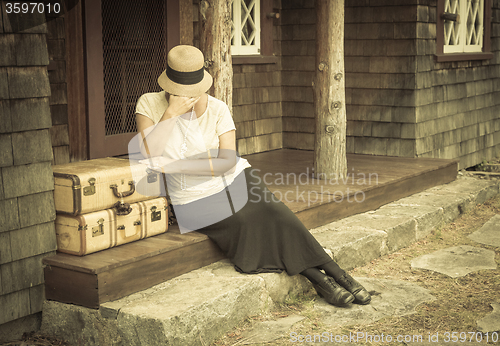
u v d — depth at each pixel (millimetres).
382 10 6316
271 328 3023
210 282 3100
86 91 4379
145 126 3156
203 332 2783
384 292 3545
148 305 2771
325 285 3303
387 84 6410
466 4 7285
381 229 4266
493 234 4883
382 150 6566
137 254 2957
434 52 6531
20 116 2783
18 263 2854
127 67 4758
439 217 4965
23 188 2818
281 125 7141
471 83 7562
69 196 2893
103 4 4492
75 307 2865
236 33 6234
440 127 6863
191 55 2998
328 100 4953
